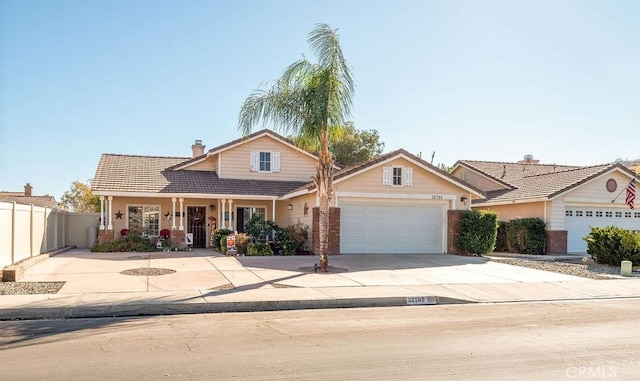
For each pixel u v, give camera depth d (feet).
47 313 32.40
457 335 27.12
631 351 23.79
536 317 33.01
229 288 41.70
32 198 125.80
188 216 89.61
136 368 20.53
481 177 106.01
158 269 53.31
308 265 57.93
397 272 53.62
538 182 93.40
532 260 70.69
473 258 69.26
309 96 54.29
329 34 54.03
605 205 85.92
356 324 30.17
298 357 22.31
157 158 99.86
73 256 67.97
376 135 146.00
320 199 54.54
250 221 77.00
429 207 76.43
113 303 34.71
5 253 50.98
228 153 91.81
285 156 94.07
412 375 19.80
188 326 29.32
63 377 19.29
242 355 22.62
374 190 72.95
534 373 20.20
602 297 42.80
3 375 19.51
